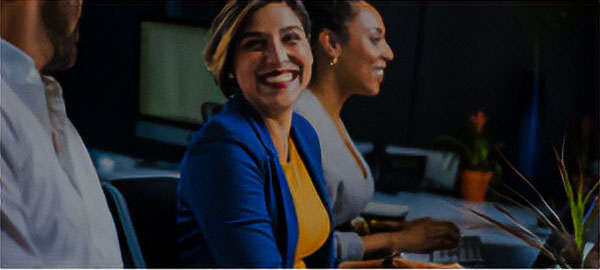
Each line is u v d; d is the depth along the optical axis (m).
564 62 2.46
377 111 2.28
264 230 1.83
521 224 2.11
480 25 2.45
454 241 2.15
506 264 2.05
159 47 2.04
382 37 2.32
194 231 1.68
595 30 2.43
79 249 1.76
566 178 1.99
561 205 2.26
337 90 2.25
